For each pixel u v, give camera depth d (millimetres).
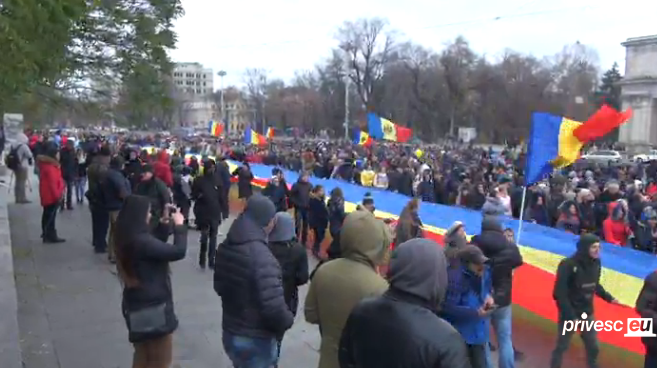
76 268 10023
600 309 7590
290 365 6477
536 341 7602
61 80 11820
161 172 12820
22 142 18391
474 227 11055
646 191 18156
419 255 2785
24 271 9727
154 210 6695
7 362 5301
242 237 4285
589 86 87812
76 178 17703
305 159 25578
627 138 75562
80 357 6273
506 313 6160
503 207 11836
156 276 4766
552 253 8906
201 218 10461
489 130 81375
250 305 4223
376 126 28984
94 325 7281
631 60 75938
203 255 10656
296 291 6000
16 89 6473
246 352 4250
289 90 117812
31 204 17547
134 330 4711
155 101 13398
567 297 6434
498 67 81625
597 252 6379
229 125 135875
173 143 46469
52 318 7500
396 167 21234
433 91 81188
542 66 87250
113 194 10242
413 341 2604
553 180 14852
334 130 95688
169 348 4969
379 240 3820
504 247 6137
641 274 7660
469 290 5441
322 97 99312
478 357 5516
